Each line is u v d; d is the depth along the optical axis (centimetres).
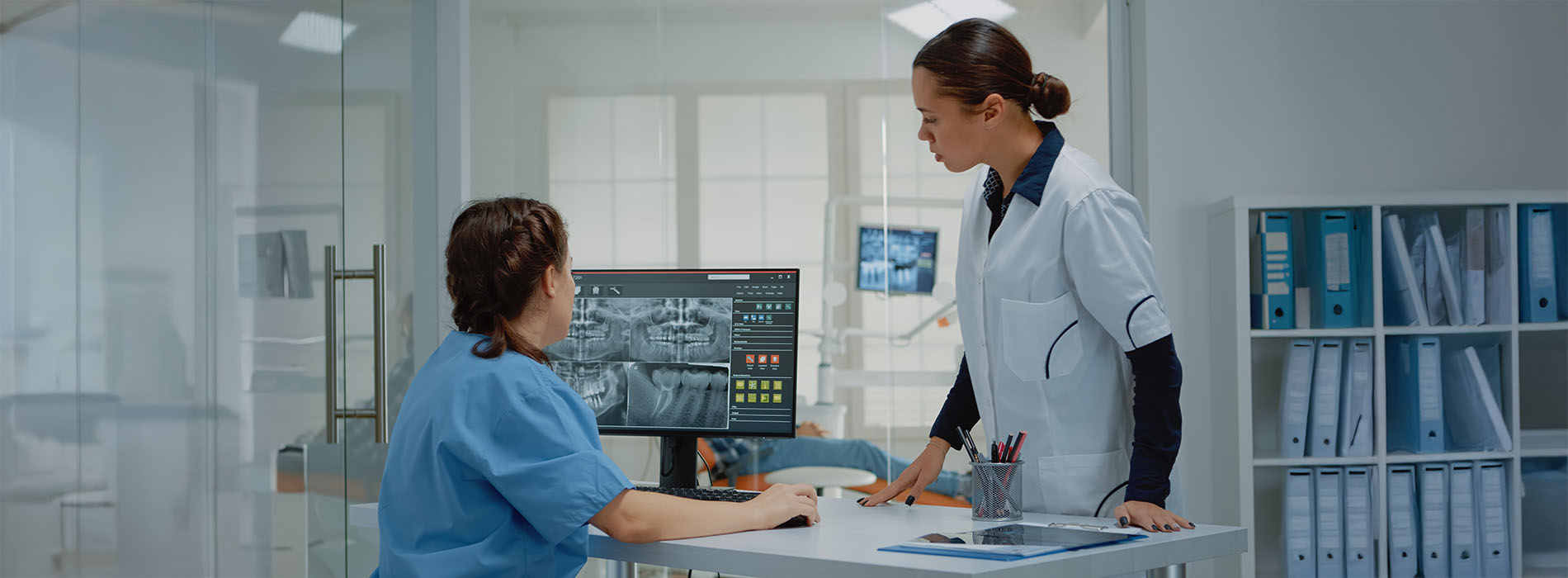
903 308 271
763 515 126
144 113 204
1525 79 251
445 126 266
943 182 270
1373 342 228
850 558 105
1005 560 102
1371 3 251
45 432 207
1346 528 228
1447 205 230
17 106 208
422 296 258
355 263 211
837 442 269
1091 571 107
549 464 108
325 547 193
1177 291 246
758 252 273
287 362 195
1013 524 129
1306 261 235
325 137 196
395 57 234
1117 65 258
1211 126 249
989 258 149
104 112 205
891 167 271
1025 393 146
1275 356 238
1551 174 251
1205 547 119
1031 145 147
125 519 203
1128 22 259
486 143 271
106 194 204
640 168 274
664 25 274
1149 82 250
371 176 221
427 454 112
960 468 264
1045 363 143
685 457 163
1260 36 250
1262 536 235
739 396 159
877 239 271
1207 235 247
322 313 194
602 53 274
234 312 199
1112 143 257
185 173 202
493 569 108
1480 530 226
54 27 207
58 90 207
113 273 205
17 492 208
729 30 274
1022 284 143
